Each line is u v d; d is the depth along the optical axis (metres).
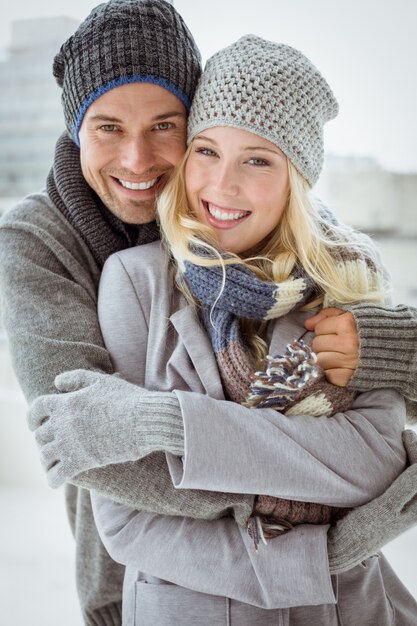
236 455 0.94
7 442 2.68
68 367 1.07
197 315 1.15
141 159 1.18
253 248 1.25
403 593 1.20
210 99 1.11
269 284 1.09
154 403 0.96
